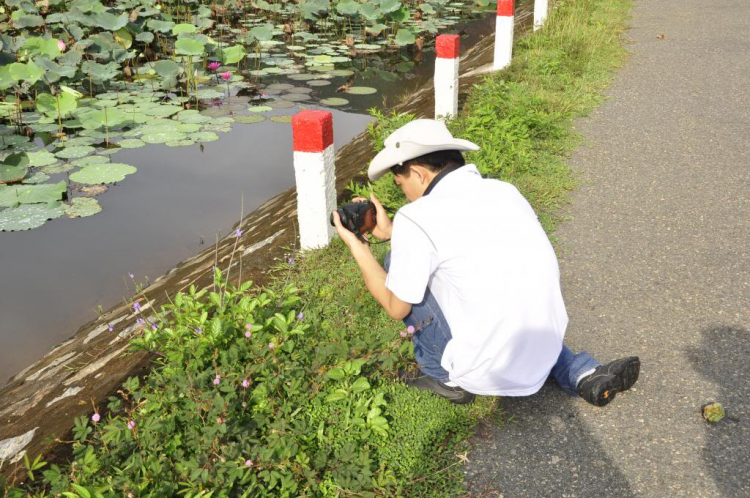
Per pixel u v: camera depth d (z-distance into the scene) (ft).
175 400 8.36
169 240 16.92
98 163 21.29
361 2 40.06
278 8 42.45
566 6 32.45
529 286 7.29
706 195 14.92
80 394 10.43
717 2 36.55
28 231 17.47
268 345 8.83
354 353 9.02
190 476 7.33
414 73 32.37
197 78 30.01
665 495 7.52
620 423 8.54
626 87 23.09
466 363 7.59
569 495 7.57
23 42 29.43
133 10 33.91
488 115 18.08
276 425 7.82
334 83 30.50
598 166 16.69
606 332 10.36
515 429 8.46
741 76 23.85
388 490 7.35
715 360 9.66
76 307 14.33
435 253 7.22
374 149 19.04
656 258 12.41
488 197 7.34
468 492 7.59
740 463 7.89
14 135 23.26
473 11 45.21
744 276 11.75
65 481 7.34
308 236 12.78
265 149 22.98
